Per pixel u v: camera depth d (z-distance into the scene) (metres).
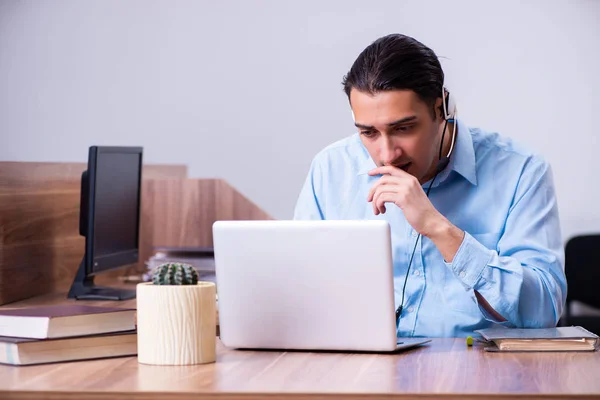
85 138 5.64
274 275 2.02
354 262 1.96
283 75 5.46
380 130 2.15
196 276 1.95
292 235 1.99
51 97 5.66
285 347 2.04
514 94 5.27
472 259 2.17
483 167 2.54
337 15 5.40
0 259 2.93
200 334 1.88
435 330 2.50
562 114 5.24
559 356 1.94
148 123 5.59
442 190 2.54
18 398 1.62
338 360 1.92
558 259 2.39
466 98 5.32
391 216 2.60
